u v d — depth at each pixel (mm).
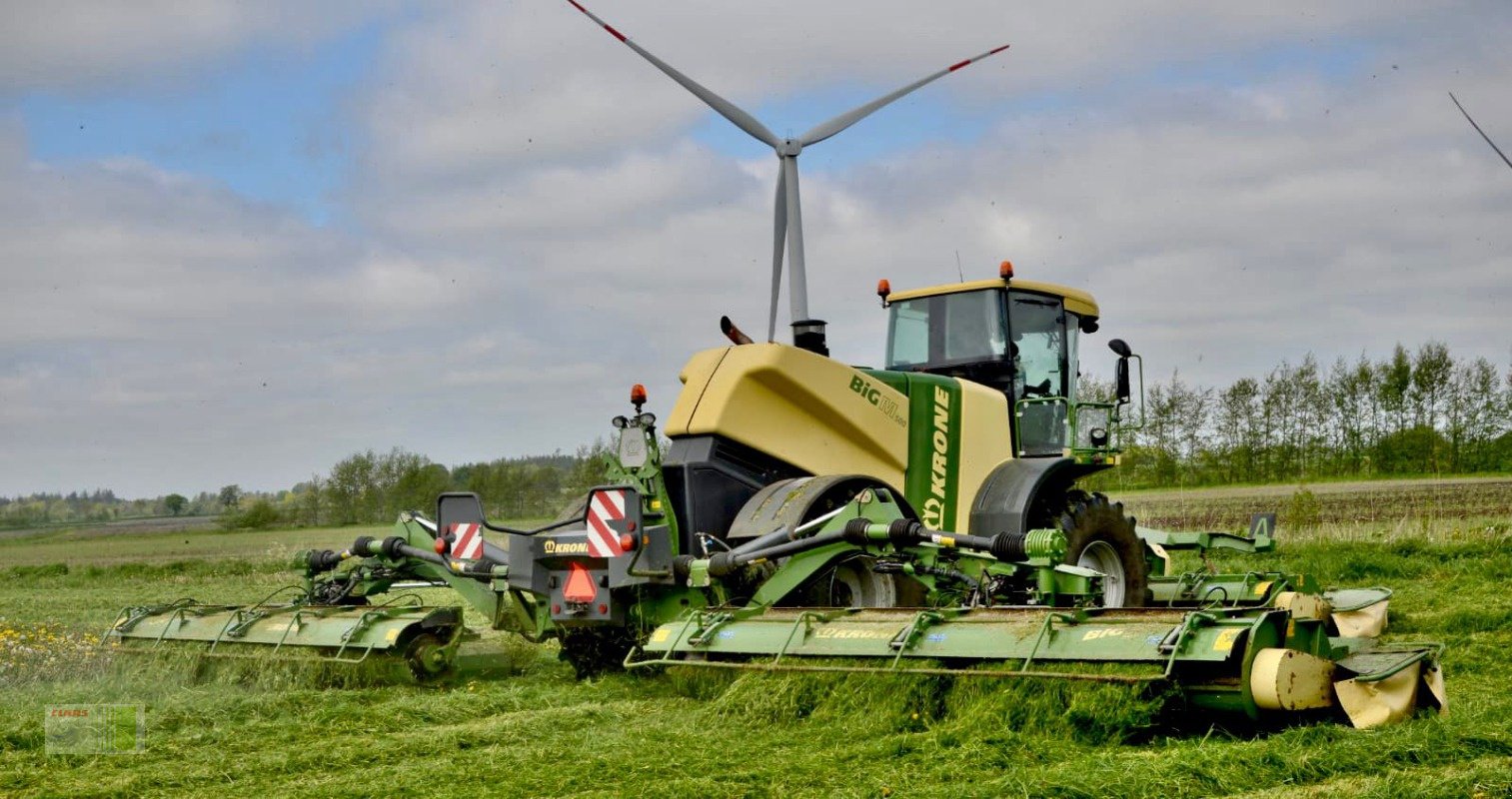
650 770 6605
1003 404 11477
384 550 10906
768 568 9430
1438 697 7223
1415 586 14430
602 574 9305
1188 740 6922
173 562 32156
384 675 9750
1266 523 13852
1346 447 45219
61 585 26281
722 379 9984
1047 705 7059
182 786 6699
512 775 6633
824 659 7938
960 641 7480
